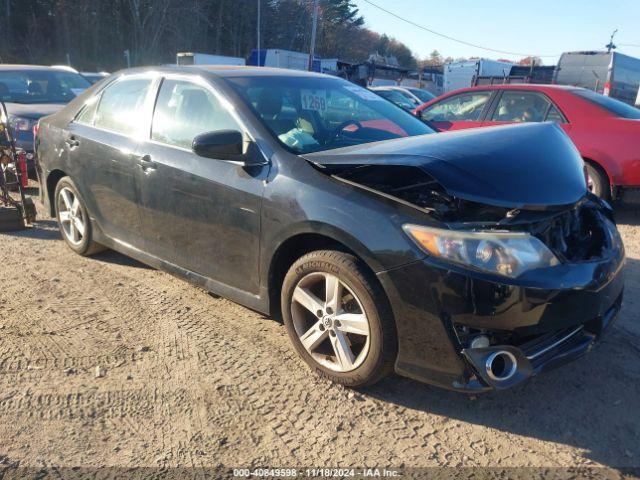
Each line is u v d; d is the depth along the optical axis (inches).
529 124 133.0
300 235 119.8
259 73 157.2
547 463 98.2
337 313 115.6
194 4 2050.9
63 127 193.2
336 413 111.7
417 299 102.0
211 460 99.0
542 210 101.2
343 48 3053.6
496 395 117.4
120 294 167.3
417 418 110.3
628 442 103.3
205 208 138.6
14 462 98.2
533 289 98.0
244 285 135.9
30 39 1815.9
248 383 121.5
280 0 2439.7
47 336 141.5
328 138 140.1
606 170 246.1
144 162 154.9
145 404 114.3
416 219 103.2
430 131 163.8
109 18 1932.8
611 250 117.3
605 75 723.4
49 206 208.7
